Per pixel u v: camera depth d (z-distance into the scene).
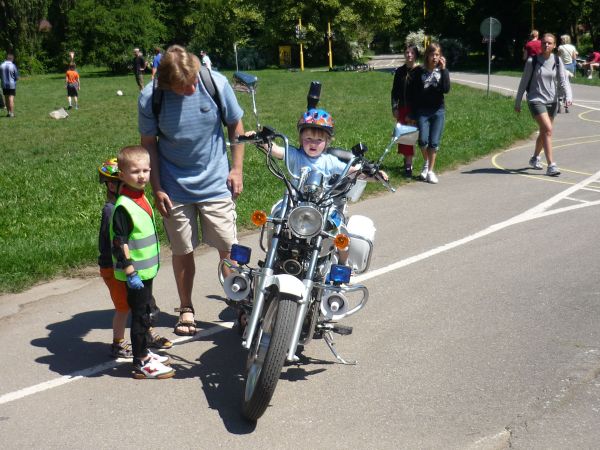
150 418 4.63
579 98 27.27
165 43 65.50
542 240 8.48
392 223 9.41
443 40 59.31
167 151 5.67
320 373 5.23
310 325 4.98
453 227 9.15
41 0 61.66
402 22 66.25
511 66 55.97
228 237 5.90
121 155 5.07
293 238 4.77
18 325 6.23
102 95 36.25
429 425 4.48
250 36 71.38
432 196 11.05
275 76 47.66
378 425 4.49
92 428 4.52
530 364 5.29
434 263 7.71
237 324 5.91
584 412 4.61
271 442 4.32
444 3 57.00
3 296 6.95
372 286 7.04
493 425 4.45
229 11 64.62
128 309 5.49
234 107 5.71
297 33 60.44
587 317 6.15
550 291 6.80
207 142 5.67
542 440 4.29
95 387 5.07
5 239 8.90
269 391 4.29
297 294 4.46
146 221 5.15
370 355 5.53
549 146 12.40
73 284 7.27
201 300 6.79
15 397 4.93
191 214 5.84
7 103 27.00
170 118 5.49
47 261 7.62
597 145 15.73
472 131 17.33
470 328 5.99
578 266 7.50
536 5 53.22
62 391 5.02
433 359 5.43
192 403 4.83
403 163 13.64
